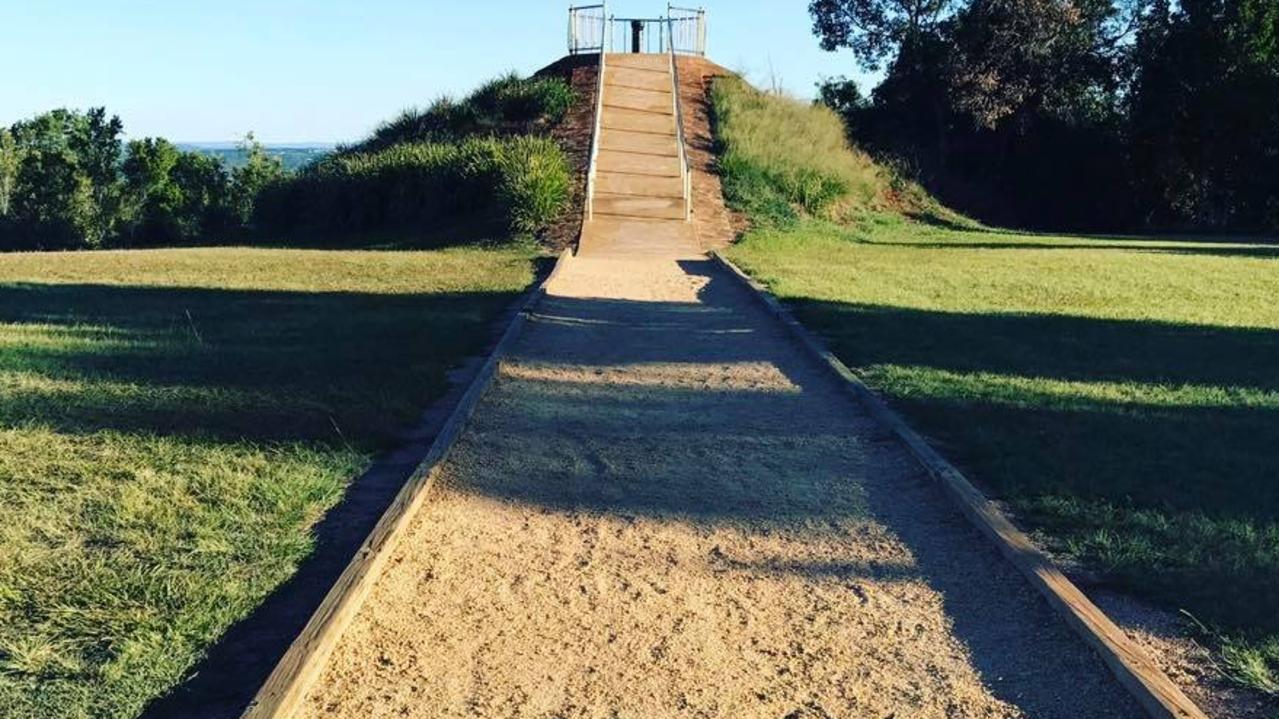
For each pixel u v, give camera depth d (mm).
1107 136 38094
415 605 4230
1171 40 36625
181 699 3430
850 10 41500
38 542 4633
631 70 30609
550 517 5254
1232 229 38188
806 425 7043
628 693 3586
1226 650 3717
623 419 7180
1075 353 9602
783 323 11062
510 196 21453
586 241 20047
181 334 10141
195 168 49188
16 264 17266
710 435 6789
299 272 16234
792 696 3576
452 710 3467
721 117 28016
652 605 4277
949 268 17266
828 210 25531
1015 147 39438
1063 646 3863
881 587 4445
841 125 31469
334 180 25672
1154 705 3344
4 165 45688
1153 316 12352
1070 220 39250
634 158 24953
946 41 38594
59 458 5828
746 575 4582
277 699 3332
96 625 3879
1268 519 5047
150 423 6602
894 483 5805
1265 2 35344
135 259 18172
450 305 12656
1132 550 4633
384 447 6262
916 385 8000
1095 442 6402
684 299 13680
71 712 3322
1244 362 9289
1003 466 5840
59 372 8078
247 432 6453
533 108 27625
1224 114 35906
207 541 4664
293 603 4148
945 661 3803
